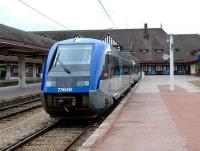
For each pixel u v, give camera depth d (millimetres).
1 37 21531
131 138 9586
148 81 46594
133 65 36156
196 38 86938
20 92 27781
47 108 13945
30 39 30469
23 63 33500
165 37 87000
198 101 18859
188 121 12195
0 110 19828
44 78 14203
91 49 14859
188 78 57125
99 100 14055
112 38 82750
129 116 13664
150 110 15383
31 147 10609
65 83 13773
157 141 9141
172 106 16719
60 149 10344
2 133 13047
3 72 67500
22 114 18234
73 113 13836
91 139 9523
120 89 20844
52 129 13555
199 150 8070
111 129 10961
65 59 14570
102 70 14648
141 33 87812
